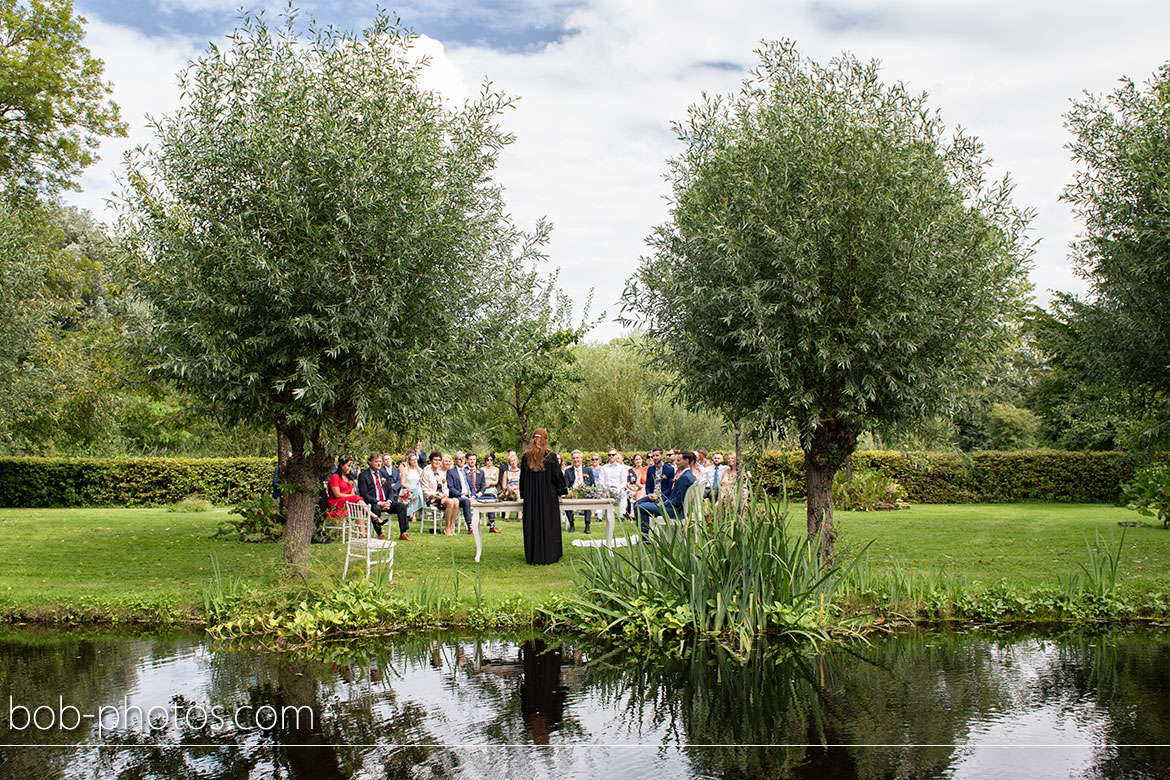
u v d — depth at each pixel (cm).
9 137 1900
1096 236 1102
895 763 445
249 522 1366
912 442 1055
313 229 875
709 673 630
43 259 1622
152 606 820
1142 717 516
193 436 3195
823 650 696
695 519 778
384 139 916
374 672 637
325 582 817
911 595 813
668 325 1027
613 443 2839
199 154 917
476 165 994
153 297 902
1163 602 820
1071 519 1662
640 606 757
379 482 1445
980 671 627
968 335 923
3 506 2230
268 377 905
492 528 1559
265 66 934
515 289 1067
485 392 1026
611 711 541
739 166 971
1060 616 801
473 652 699
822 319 915
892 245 890
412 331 931
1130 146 1066
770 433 955
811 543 823
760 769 438
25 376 1545
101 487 2262
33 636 765
